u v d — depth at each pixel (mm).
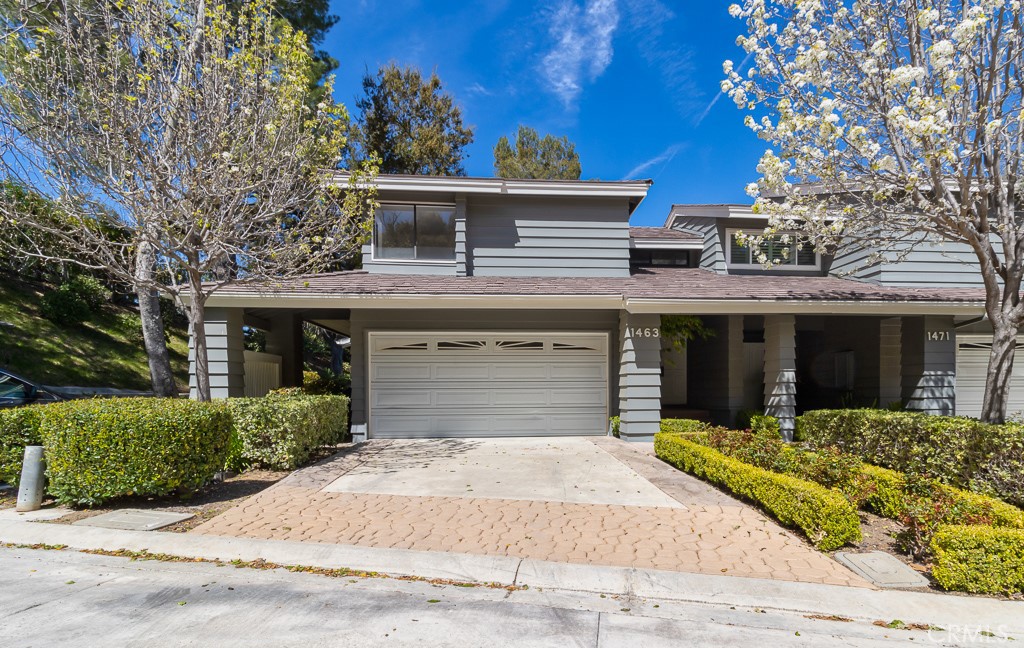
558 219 11430
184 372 17688
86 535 4566
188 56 6809
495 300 9312
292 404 7344
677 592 3691
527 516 5223
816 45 6402
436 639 2971
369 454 8461
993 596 3633
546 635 3055
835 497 4578
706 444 7359
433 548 4348
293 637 2955
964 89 6242
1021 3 5902
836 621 3340
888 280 10852
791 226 7754
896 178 6703
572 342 10625
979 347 11188
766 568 4043
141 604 3350
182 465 5453
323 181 7867
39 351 14312
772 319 9992
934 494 4852
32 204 7273
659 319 9805
